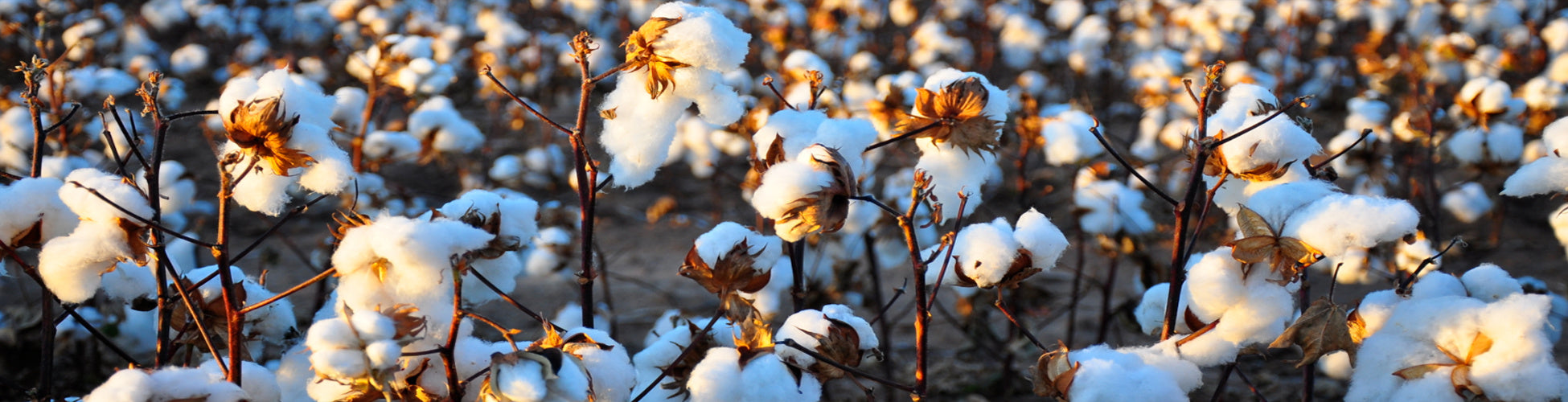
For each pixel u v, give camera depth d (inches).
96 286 63.9
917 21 360.2
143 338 118.2
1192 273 67.5
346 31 283.9
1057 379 62.0
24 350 114.4
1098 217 125.5
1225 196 75.4
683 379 69.6
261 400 63.5
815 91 81.7
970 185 76.0
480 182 205.2
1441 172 211.5
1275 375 131.8
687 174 241.4
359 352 51.9
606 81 302.0
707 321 81.5
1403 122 166.9
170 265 64.4
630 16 344.8
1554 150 72.9
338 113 148.7
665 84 66.9
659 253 193.0
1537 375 57.2
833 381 126.9
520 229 73.5
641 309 159.6
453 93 274.1
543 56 302.7
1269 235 62.8
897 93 104.8
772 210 59.6
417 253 51.4
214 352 64.0
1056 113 151.6
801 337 66.1
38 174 72.4
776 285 108.3
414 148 150.6
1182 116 190.7
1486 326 59.5
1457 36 237.1
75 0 303.0
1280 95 243.9
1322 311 65.1
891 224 124.4
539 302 161.9
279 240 190.7
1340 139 151.4
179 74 303.7
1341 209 60.2
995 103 75.9
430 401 59.3
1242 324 66.2
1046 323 135.1
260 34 327.9
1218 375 132.0
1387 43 285.1
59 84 149.3
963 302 131.8
